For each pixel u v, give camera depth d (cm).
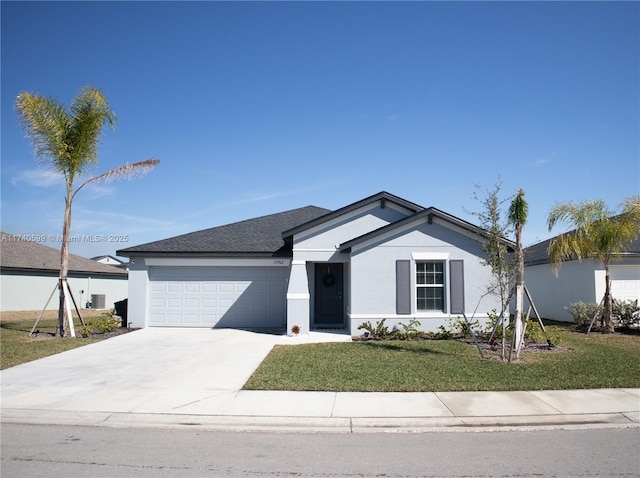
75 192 1606
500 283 1153
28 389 880
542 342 1400
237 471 520
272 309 1855
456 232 1582
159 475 509
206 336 1592
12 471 519
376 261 1570
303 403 777
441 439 629
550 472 512
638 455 562
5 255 2727
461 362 1084
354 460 553
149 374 1002
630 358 1136
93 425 695
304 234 1714
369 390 848
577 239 1688
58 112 1562
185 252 1825
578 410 732
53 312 2691
